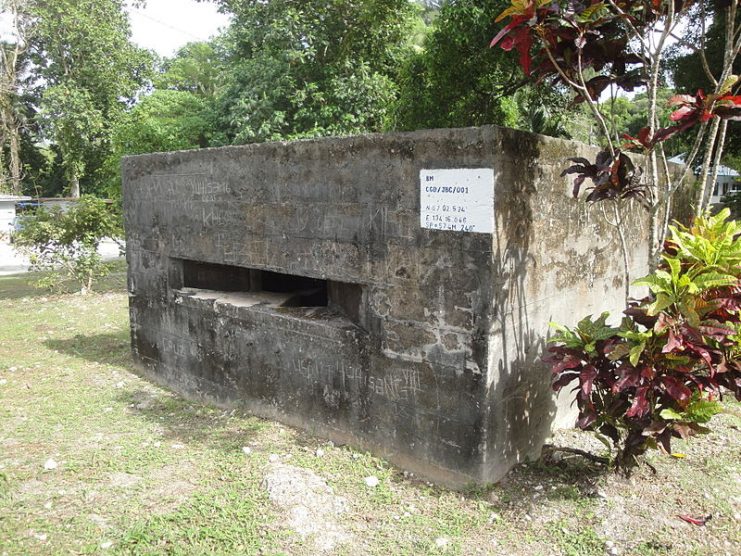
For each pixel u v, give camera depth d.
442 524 3.19
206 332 5.23
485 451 3.40
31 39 24.27
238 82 12.50
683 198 6.15
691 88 8.52
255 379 4.84
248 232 4.69
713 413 2.93
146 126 12.38
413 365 3.69
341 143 3.89
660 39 3.20
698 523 3.13
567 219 3.97
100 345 7.45
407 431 3.79
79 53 20.73
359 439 4.11
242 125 11.73
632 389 3.15
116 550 2.98
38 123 25.84
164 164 5.45
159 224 5.63
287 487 3.49
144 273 5.96
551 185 3.73
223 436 4.46
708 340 2.97
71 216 11.24
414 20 13.34
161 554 2.94
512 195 3.34
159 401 5.38
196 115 13.11
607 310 4.70
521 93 10.84
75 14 19.97
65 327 8.55
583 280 4.27
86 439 4.46
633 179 3.43
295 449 4.18
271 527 3.15
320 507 3.33
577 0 3.19
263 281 5.58
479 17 7.91
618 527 3.11
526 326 3.64
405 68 9.76
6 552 2.96
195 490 3.61
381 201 3.72
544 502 3.35
